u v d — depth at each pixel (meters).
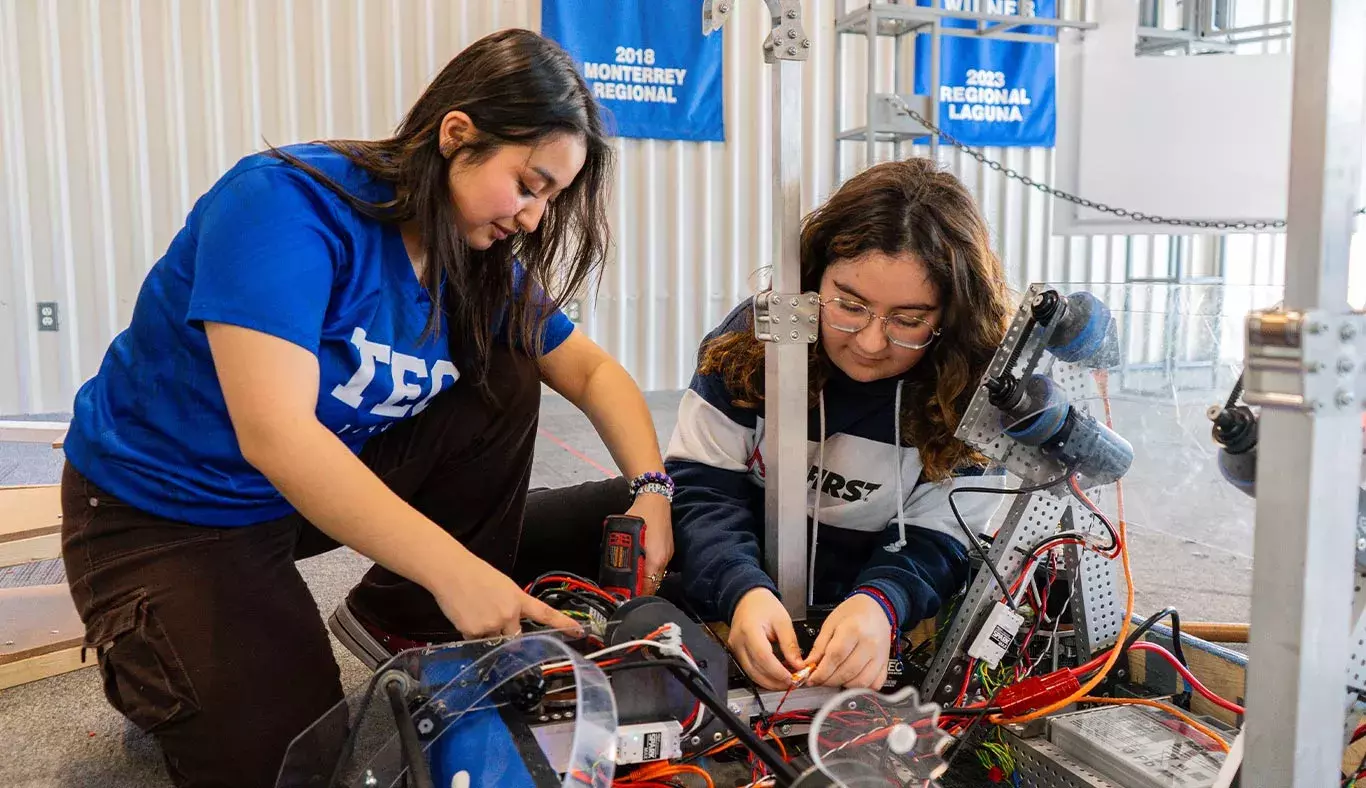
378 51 4.42
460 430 1.41
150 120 4.18
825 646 1.07
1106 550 1.18
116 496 1.19
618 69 4.70
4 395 4.17
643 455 1.47
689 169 4.90
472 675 0.84
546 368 1.60
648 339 4.94
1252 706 0.74
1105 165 3.77
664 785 0.90
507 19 4.57
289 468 1.01
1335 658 0.71
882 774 0.77
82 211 4.15
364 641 1.50
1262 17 5.24
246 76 4.27
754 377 1.36
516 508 1.50
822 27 4.95
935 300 1.19
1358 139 0.66
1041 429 1.11
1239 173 3.62
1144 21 4.85
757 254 5.04
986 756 1.15
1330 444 0.68
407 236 1.23
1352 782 0.99
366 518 1.01
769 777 0.92
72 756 1.35
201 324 1.09
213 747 1.10
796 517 1.21
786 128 1.16
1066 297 1.09
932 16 4.21
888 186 1.23
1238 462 0.86
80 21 4.04
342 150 1.20
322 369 1.18
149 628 1.12
